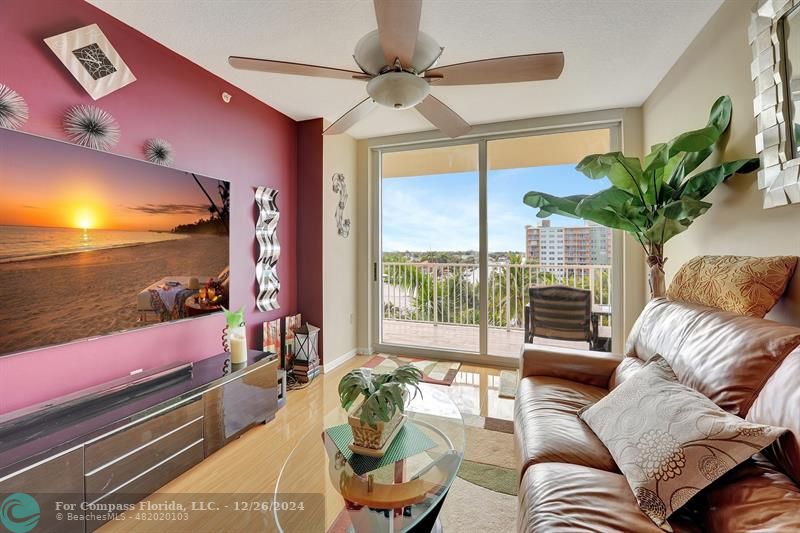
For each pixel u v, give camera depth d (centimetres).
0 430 139
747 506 81
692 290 177
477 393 292
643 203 215
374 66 157
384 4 114
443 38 210
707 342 130
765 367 105
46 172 156
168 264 212
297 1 178
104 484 150
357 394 134
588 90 280
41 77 160
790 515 72
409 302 419
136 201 194
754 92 161
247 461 197
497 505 161
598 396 177
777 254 151
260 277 290
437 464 129
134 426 161
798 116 136
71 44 169
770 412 95
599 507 97
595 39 214
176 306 217
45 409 152
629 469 106
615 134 325
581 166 216
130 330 191
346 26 198
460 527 148
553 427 143
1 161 142
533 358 210
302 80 259
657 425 111
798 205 139
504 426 236
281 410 260
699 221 219
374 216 406
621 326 327
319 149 336
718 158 192
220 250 251
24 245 149
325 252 342
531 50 223
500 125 345
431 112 195
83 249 170
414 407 176
